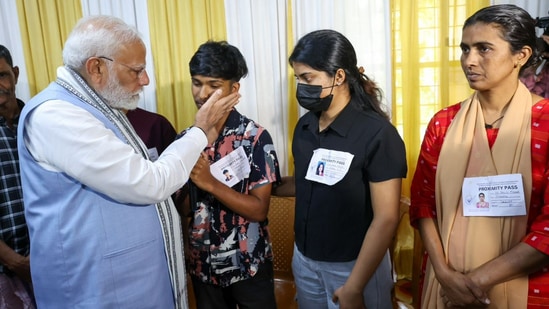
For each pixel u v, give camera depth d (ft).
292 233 6.37
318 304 4.21
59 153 3.10
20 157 3.41
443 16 6.00
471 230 3.20
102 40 3.28
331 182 3.61
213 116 3.89
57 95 3.25
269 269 4.71
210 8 6.76
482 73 3.10
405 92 6.38
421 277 3.96
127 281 3.48
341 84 3.60
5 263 4.75
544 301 3.03
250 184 4.40
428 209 3.67
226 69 4.24
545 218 2.88
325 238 3.80
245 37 6.78
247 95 7.00
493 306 3.15
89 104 3.34
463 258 3.23
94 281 3.35
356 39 6.41
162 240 3.78
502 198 3.09
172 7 6.84
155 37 7.02
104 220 3.34
